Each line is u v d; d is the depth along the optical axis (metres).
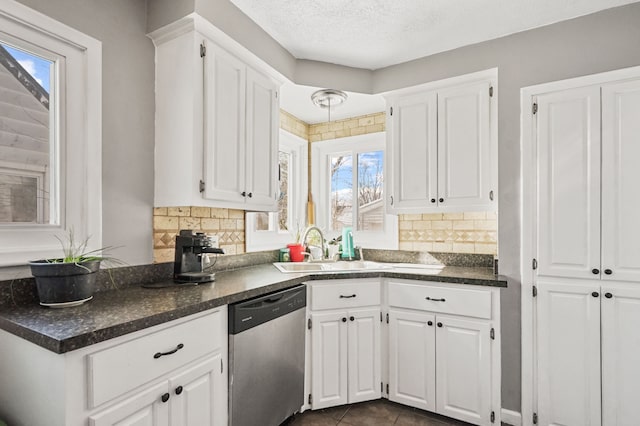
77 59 1.45
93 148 1.48
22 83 1.30
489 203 2.05
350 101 2.58
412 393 2.03
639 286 1.65
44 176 1.35
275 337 1.70
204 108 1.66
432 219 2.59
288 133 2.87
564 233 1.81
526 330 1.88
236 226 2.31
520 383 1.89
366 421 1.92
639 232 1.66
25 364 1.01
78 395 0.92
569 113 1.82
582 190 1.77
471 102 2.12
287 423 1.89
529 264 1.88
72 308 1.19
